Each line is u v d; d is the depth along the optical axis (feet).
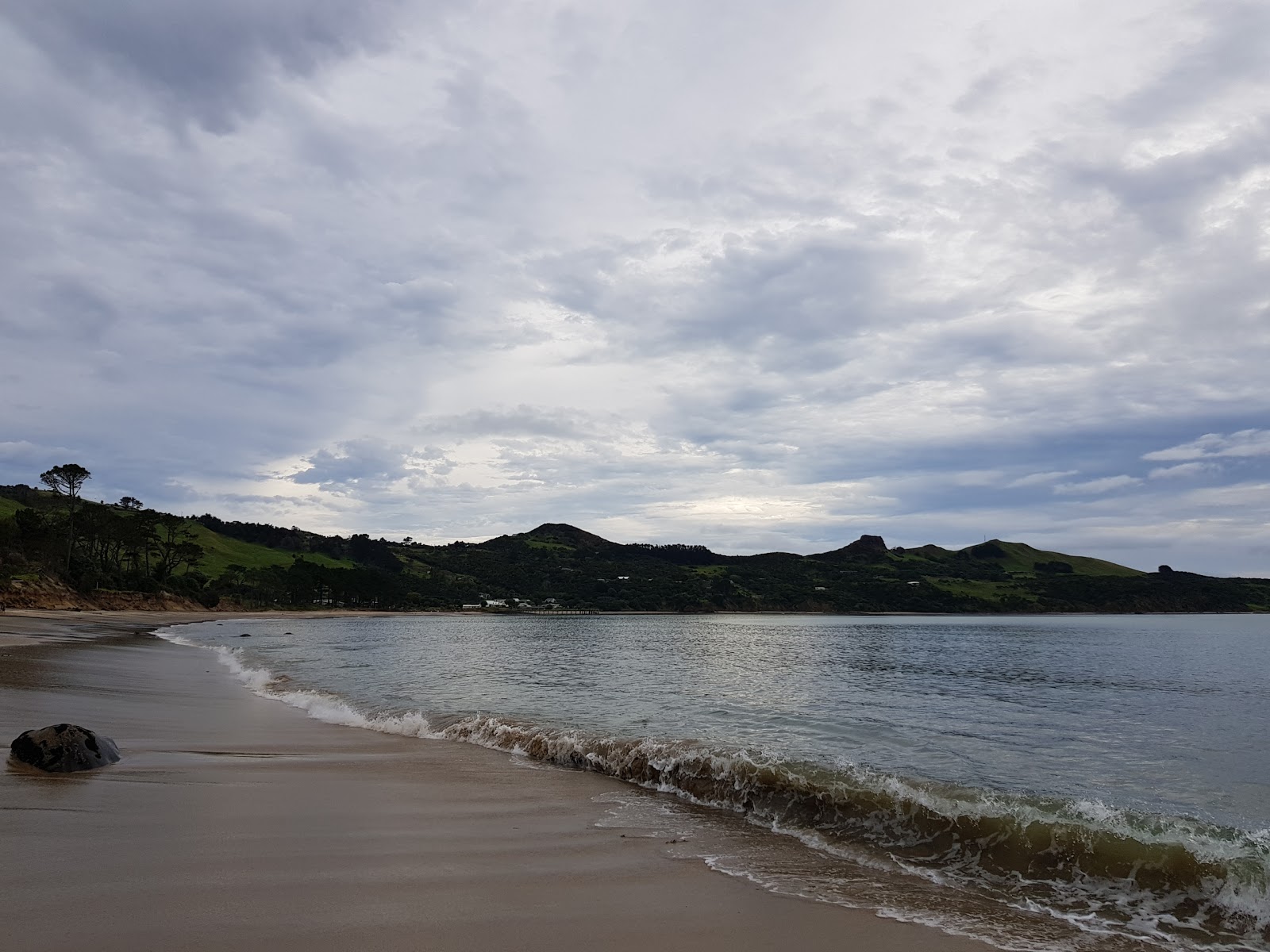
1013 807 24.89
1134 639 229.66
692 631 268.82
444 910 16.55
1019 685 87.51
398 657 121.80
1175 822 24.06
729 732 45.93
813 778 28.30
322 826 22.93
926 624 388.78
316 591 450.30
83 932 13.96
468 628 291.17
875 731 48.19
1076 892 19.75
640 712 56.54
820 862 21.85
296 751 36.63
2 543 250.98
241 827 22.16
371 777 30.94
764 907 17.97
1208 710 65.21
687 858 21.77
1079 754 41.68
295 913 15.71
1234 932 17.43
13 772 27.43
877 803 25.73
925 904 18.63
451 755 37.09
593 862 20.99
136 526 329.11
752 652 149.89
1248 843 21.97
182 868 18.11
